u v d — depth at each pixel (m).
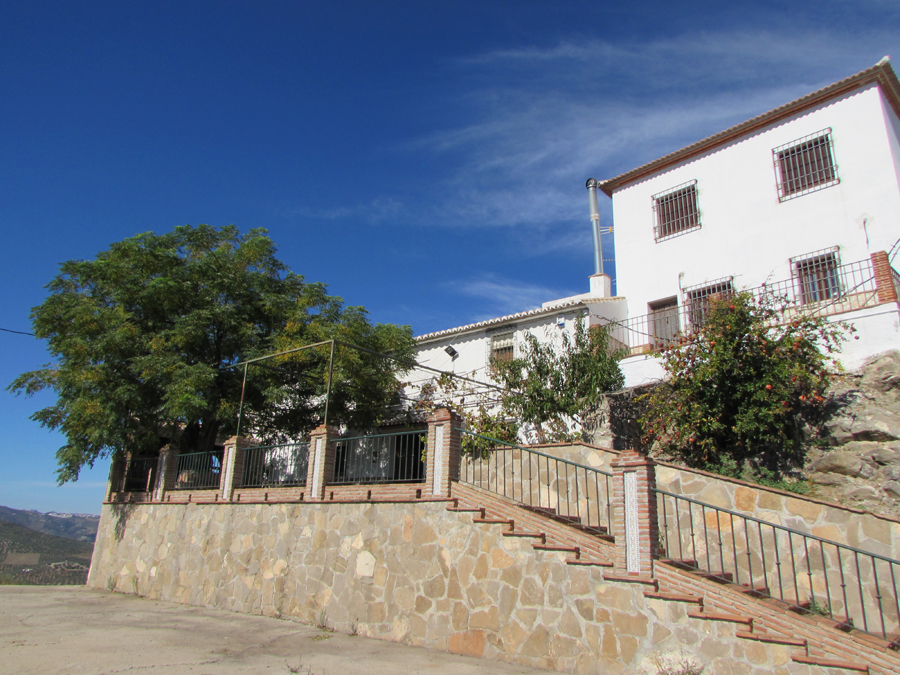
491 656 8.02
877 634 7.08
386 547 9.90
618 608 7.03
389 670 7.49
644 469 7.41
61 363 17.11
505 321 20.94
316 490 11.66
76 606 13.45
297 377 17.70
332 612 10.42
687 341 13.59
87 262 17.19
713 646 6.32
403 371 21.98
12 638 9.30
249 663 7.88
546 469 11.02
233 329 17.70
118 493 18.67
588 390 15.77
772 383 12.13
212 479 15.10
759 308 13.20
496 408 19.33
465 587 8.59
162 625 10.78
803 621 6.71
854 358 13.13
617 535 7.44
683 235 19.11
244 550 12.83
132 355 16.42
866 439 11.94
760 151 17.81
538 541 7.98
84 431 15.85
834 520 8.44
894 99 16.62
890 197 15.23
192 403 14.82
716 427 12.77
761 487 9.06
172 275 17.27
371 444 11.83
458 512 8.98
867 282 15.05
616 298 19.72
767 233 17.25
